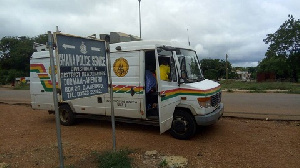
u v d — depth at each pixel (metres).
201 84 6.71
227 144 6.04
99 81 4.88
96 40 4.80
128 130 7.61
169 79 6.35
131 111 7.12
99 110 7.75
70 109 8.43
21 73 58.88
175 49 6.33
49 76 8.59
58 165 4.92
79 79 4.34
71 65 4.16
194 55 7.76
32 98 9.23
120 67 7.20
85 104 8.04
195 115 6.33
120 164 4.66
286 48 49.88
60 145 3.78
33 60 9.04
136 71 6.94
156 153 5.43
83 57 4.44
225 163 4.86
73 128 8.14
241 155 5.27
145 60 7.10
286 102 12.72
